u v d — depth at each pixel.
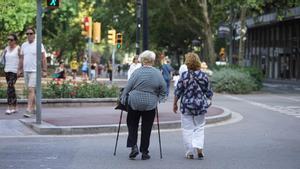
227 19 103.12
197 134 23.94
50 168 21.33
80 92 46.59
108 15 113.06
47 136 30.12
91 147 26.61
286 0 99.69
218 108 47.06
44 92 45.91
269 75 170.50
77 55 160.12
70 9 96.94
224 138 30.78
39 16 32.09
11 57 37.50
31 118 35.78
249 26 172.12
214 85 81.50
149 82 23.28
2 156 23.88
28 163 22.33
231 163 22.95
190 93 24.05
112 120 35.06
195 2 103.81
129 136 23.72
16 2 73.94
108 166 21.95
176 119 36.69
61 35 148.50
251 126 37.25
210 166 22.23
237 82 80.19
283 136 32.16
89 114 38.78
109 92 47.47
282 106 56.84
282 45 160.88
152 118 23.73
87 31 80.50
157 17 109.00
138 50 66.81
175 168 21.77
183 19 108.62
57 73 85.06
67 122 33.66
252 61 185.25
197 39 130.62
